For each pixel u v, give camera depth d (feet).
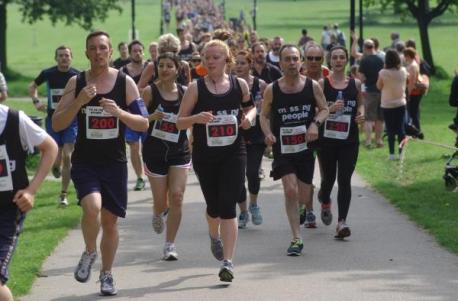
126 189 47.75
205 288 49.24
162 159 57.26
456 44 348.18
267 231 65.05
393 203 75.87
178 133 57.31
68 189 84.53
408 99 118.73
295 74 57.21
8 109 37.78
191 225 67.31
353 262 54.95
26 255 56.65
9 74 258.37
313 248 59.11
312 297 47.16
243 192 65.72
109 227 47.78
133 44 84.28
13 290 48.34
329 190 64.90
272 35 419.74
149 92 58.29
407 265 54.03
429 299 46.60
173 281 50.96
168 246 56.49
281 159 57.72
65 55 77.05
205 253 58.03
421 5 231.71
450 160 82.64
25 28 496.64
